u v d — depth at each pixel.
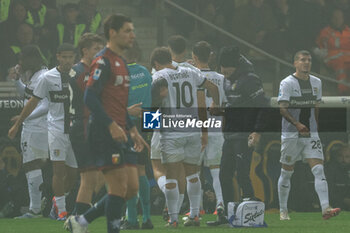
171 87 24.03
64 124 28.89
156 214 33.62
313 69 46.12
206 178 30.66
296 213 34.22
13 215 33.06
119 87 17.08
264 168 35.06
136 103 23.83
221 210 25.52
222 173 25.39
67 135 29.02
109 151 16.75
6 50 39.00
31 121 30.98
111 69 16.86
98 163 16.86
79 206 21.62
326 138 36.66
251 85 24.72
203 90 24.70
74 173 29.98
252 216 25.00
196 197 25.33
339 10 47.22
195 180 25.16
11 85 35.38
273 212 35.00
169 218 27.59
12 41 39.22
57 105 28.83
